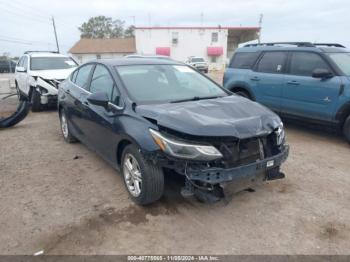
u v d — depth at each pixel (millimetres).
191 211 3510
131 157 3574
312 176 4441
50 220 3363
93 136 4551
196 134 2941
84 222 3318
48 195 3928
